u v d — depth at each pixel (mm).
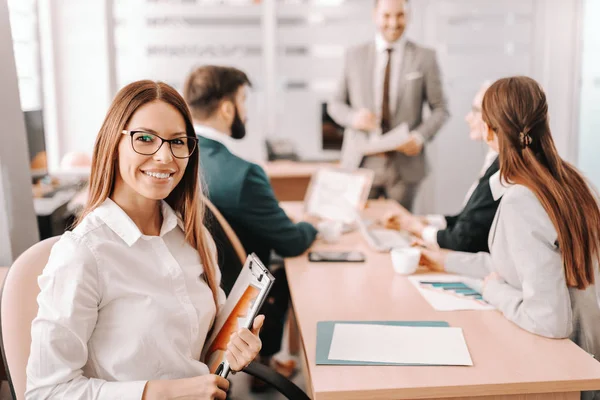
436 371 1330
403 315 1640
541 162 1611
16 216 2010
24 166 2049
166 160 1279
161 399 1194
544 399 1326
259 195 2178
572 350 1430
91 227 1261
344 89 3795
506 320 1609
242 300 1398
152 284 1305
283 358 2812
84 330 1193
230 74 2236
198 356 1409
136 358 1252
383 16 3545
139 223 1356
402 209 3068
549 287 1496
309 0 4879
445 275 2004
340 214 2781
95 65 4070
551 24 4781
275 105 5020
